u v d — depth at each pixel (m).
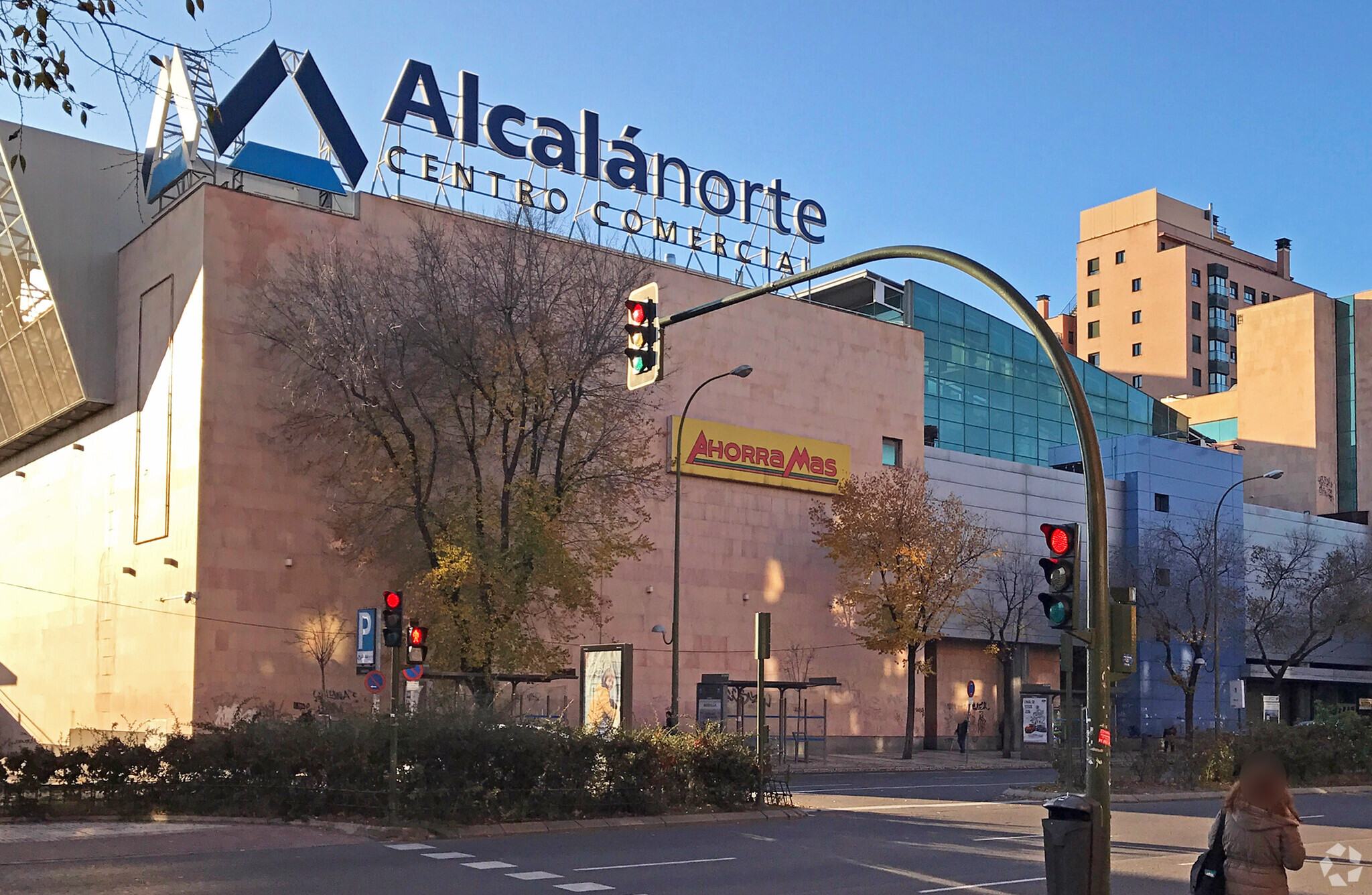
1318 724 36.72
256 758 20.44
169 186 40.91
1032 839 19.91
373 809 19.59
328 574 38.09
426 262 36.25
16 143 41.81
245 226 38.03
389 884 14.07
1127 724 63.78
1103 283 108.38
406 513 36.72
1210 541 61.09
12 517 50.16
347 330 34.97
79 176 43.19
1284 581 67.38
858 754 50.62
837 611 51.00
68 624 44.25
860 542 47.59
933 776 39.66
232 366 37.28
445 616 34.12
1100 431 70.75
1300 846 8.89
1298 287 111.94
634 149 48.88
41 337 43.28
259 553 36.97
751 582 48.31
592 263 39.16
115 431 42.25
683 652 45.81
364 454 36.19
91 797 20.34
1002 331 65.69
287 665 37.06
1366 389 87.31
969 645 58.00
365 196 40.47
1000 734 58.25
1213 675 66.44
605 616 43.69
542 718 23.75
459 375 35.81
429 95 43.88
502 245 37.12
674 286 47.66
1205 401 95.12
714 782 22.73
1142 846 19.41
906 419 55.09
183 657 36.25
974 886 14.79
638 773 21.70
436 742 20.08
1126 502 65.94
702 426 47.28
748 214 51.78
